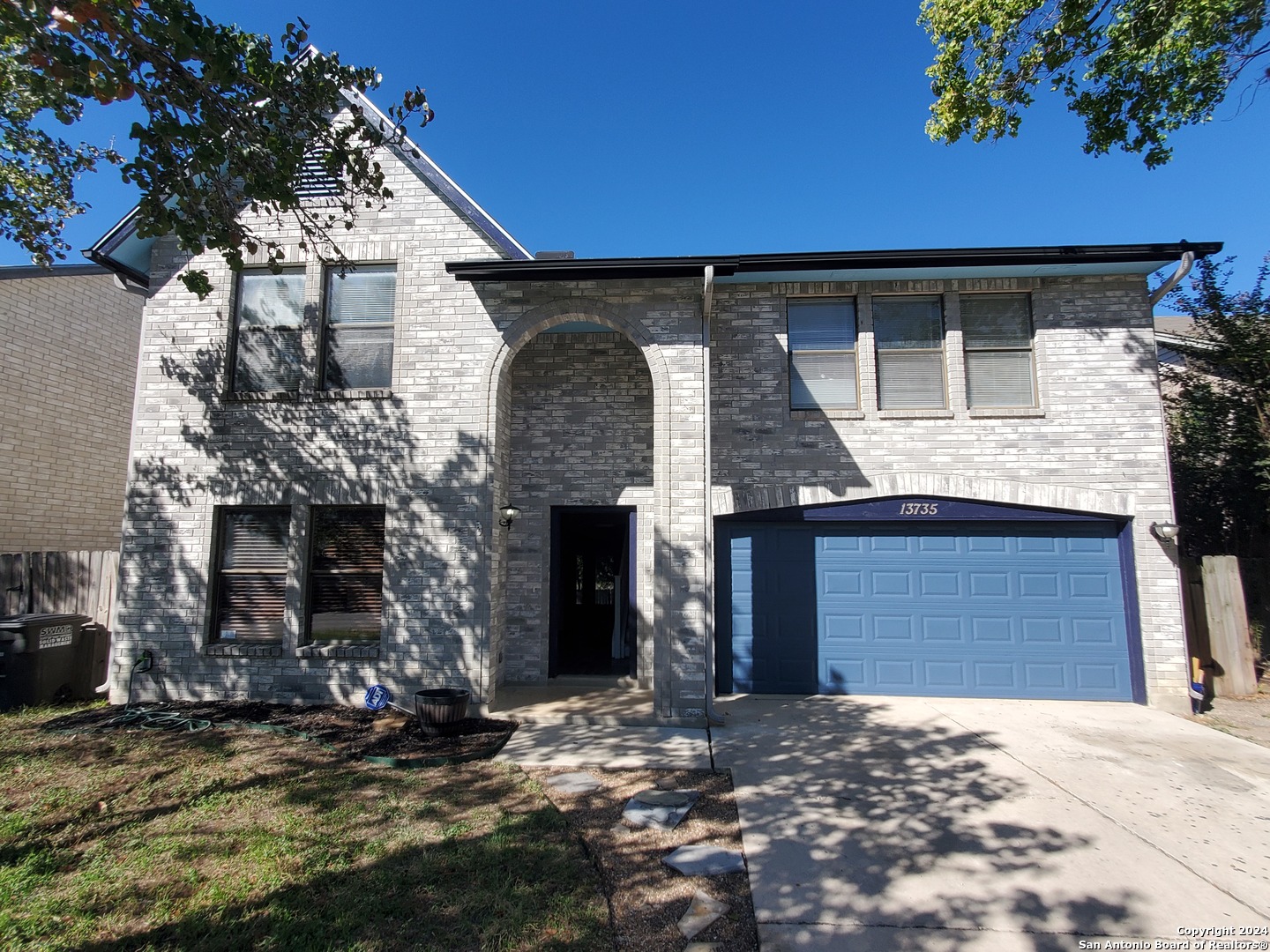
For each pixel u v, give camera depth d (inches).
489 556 306.0
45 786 205.2
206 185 215.8
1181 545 408.8
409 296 327.0
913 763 235.9
